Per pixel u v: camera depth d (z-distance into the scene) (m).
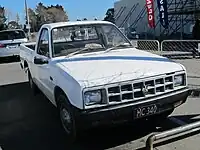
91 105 3.85
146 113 4.09
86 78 3.93
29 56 7.19
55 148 4.43
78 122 3.92
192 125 4.07
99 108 3.86
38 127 5.32
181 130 3.98
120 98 3.92
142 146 4.31
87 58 4.84
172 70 4.32
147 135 4.69
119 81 3.91
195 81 7.91
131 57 4.82
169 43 14.50
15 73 11.58
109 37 5.84
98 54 5.12
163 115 5.02
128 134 4.76
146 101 4.04
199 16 23.23
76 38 5.51
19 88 8.66
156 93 4.15
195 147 4.19
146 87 4.05
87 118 3.82
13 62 15.20
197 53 12.35
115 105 3.91
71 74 4.11
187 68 9.96
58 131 5.08
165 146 4.25
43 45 5.79
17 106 6.75
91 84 3.84
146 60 4.63
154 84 4.12
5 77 10.77
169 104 4.29
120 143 4.48
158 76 4.14
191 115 5.48
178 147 4.21
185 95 4.47
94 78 3.92
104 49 5.43
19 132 5.14
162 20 22.70
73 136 4.36
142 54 5.07
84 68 4.29
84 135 4.59
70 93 4.04
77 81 3.90
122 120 3.98
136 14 32.84
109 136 4.72
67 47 5.33
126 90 3.96
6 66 13.80
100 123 3.90
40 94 7.61
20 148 4.50
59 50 5.24
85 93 3.81
